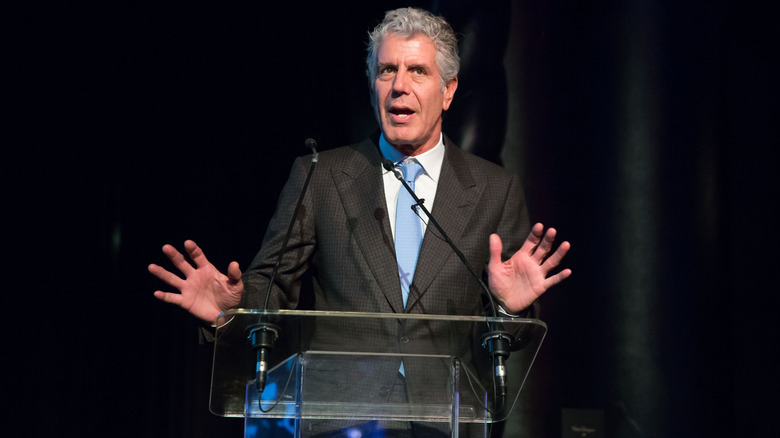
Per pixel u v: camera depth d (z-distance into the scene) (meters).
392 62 4.25
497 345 3.18
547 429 6.05
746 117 6.53
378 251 4.05
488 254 4.20
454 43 4.47
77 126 6.98
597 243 6.22
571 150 6.32
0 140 6.91
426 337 3.06
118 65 7.03
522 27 6.45
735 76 6.57
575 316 6.18
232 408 3.40
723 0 6.33
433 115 4.30
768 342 6.28
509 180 4.43
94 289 6.77
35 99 7.00
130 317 6.72
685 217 6.15
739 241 6.42
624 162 6.25
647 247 6.15
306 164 4.41
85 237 6.86
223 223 6.81
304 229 4.21
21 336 6.66
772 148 6.47
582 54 6.39
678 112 6.25
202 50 7.01
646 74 6.30
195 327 6.64
